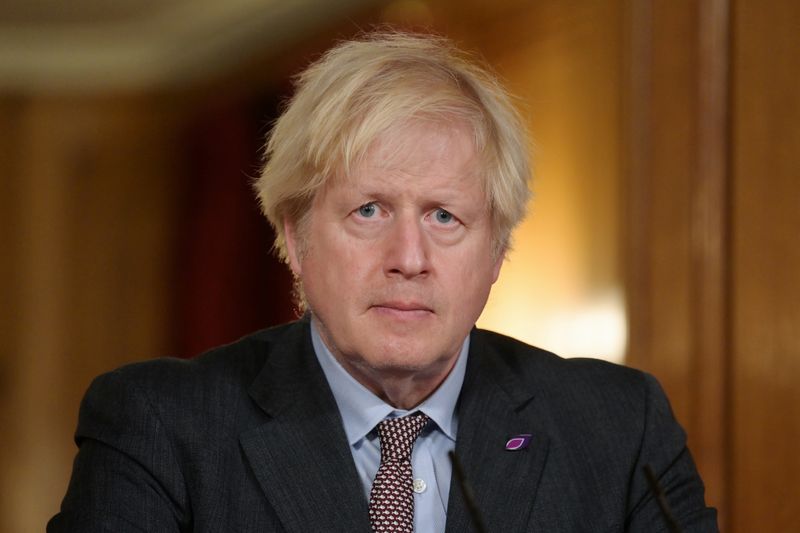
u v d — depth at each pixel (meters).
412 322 3.62
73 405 17.55
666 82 7.96
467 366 4.14
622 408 4.27
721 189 7.52
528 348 4.45
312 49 14.00
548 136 9.53
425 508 3.86
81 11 15.83
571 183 9.12
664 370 7.90
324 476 3.79
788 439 6.96
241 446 3.85
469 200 3.64
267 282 15.79
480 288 3.73
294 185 3.77
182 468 3.85
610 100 8.63
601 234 8.66
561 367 4.38
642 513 4.12
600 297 8.64
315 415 3.91
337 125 3.61
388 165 3.57
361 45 3.82
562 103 9.35
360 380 3.93
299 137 3.74
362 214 3.64
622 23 8.44
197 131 16.91
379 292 3.61
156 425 3.88
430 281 3.62
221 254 16.28
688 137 7.72
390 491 3.80
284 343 4.18
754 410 7.21
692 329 7.65
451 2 11.11
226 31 15.45
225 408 3.96
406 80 3.64
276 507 3.74
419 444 3.95
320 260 3.71
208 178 16.61
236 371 4.09
